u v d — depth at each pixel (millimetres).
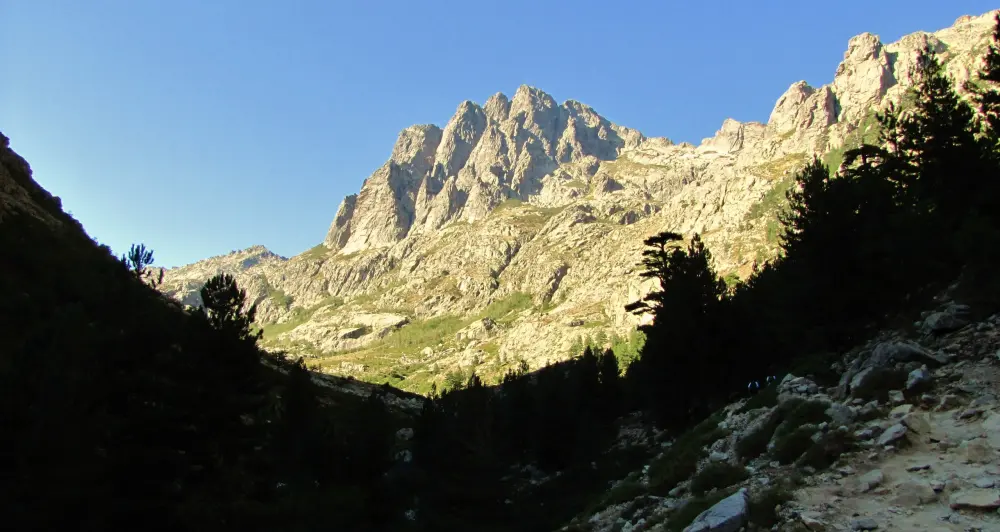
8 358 39625
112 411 31734
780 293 43344
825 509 14312
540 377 91812
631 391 80375
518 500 51312
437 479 53250
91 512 26297
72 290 53406
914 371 19672
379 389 122875
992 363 18953
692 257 54188
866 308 33188
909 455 15602
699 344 48938
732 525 14875
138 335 33688
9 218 60312
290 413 50406
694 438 28062
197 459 33969
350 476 46969
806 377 27438
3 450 24844
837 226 34531
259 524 33812
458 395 99938
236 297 39406
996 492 12328
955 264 30266
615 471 49750
